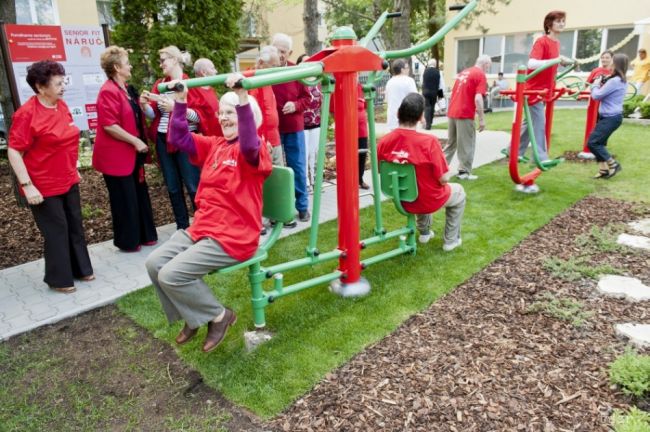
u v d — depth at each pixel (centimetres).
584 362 271
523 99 543
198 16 612
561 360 274
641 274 374
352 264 355
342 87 319
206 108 443
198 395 265
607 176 649
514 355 280
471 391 252
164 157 467
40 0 1087
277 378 270
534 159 585
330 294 363
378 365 277
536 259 409
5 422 252
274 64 460
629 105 1155
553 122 1161
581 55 1680
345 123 325
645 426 217
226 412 250
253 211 268
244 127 242
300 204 525
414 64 2255
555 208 536
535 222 496
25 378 287
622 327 302
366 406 245
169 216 578
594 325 307
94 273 424
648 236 449
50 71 349
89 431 243
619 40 1605
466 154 657
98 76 569
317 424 236
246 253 270
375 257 384
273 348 298
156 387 273
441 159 372
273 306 349
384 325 318
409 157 374
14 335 330
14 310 362
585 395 246
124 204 450
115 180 442
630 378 248
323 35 2330
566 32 1686
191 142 285
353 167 335
